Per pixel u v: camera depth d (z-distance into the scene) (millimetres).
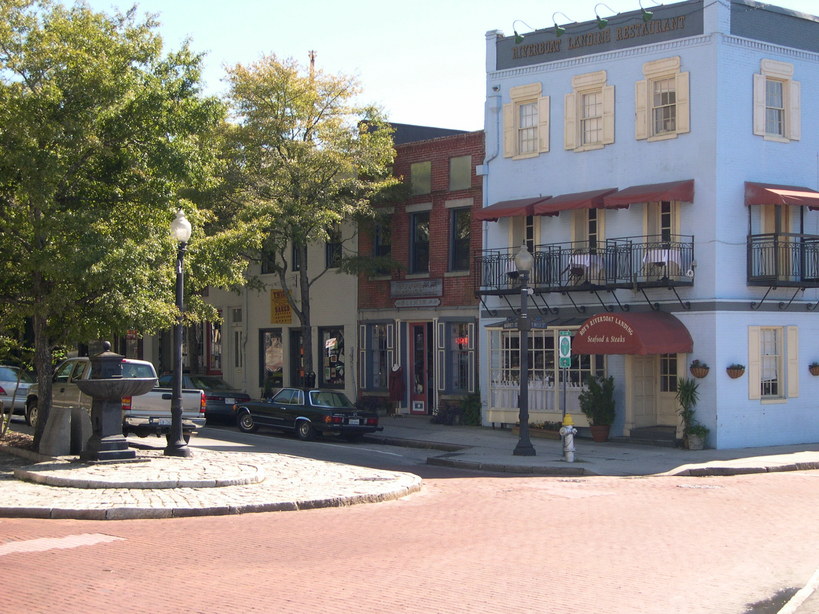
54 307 17578
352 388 32312
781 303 24875
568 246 26547
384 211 30531
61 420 18031
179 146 18219
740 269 24203
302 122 28641
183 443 18828
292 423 25969
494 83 28344
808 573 9820
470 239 29156
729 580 9461
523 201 27125
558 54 27062
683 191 24031
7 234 18031
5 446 19891
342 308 32750
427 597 8555
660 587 9102
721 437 23781
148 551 10477
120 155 18016
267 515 13344
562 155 26891
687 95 24562
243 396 29219
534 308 27281
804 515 13672
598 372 25906
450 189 29625
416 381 30875
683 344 23719
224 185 27250
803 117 25562
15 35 17625
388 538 11523
